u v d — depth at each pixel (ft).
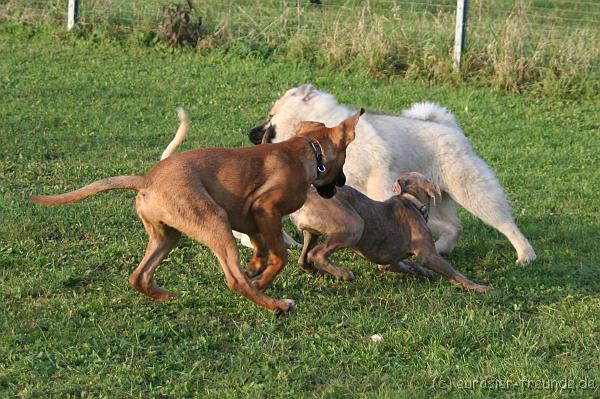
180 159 21.94
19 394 18.33
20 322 21.34
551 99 50.16
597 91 50.72
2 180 32.83
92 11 58.90
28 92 46.19
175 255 26.78
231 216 22.40
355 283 25.58
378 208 25.70
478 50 52.95
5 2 62.08
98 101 45.57
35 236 27.37
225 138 40.73
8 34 57.88
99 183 21.63
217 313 22.84
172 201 21.39
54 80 48.98
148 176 21.89
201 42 56.34
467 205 29.32
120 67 52.47
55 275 24.30
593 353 20.88
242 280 21.84
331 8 62.44
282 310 22.45
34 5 61.21
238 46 55.93
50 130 40.01
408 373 19.75
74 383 18.80
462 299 24.38
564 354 20.99
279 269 22.90
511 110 48.42
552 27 55.31
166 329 21.45
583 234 30.60
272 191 22.36
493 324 22.24
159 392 18.61
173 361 19.92
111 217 29.50
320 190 24.25
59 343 20.42
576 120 47.26
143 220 22.24
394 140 29.27
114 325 21.57
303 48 55.06
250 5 62.18
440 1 64.08
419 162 29.53
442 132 29.78
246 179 22.17
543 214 33.22
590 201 34.91
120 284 24.26
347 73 53.31
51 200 21.57
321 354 20.51
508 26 53.06
